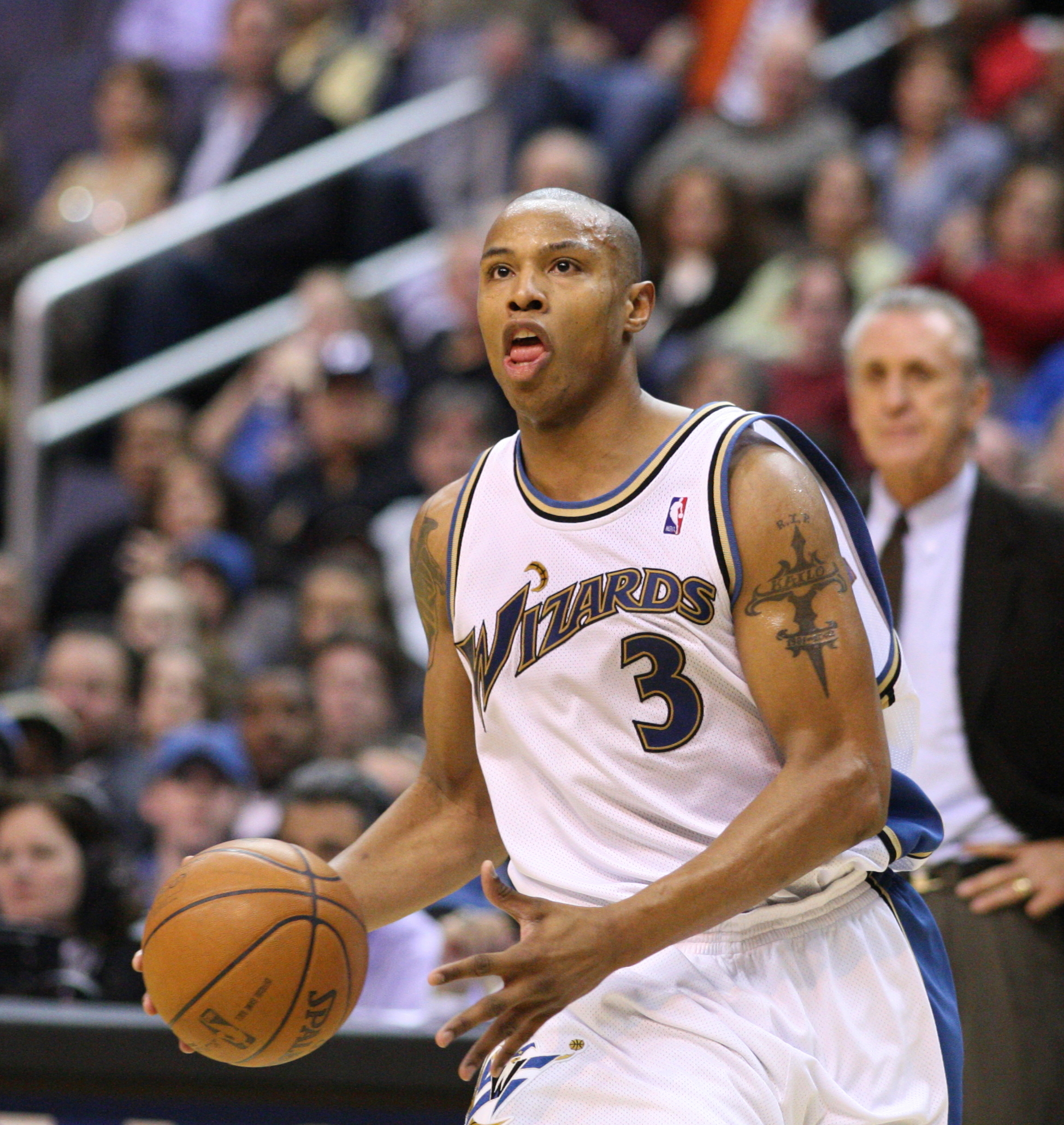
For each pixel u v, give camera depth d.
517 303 7.53
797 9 31.98
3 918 13.88
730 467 7.58
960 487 10.90
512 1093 7.58
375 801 13.76
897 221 28.39
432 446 23.83
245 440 27.08
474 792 8.66
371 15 35.59
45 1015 11.15
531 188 26.62
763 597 7.41
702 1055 7.45
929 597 10.73
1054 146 28.20
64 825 14.06
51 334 27.56
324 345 26.72
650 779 7.64
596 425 7.71
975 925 10.25
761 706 7.47
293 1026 7.32
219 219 28.77
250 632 23.25
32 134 36.06
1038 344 23.84
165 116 32.16
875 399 10.94
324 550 24.28
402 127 30.05
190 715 20.00
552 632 7.68
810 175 28.00
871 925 8.01
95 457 27.83
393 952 13.26
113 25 36.34
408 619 23.62
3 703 18.44
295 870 7.45
